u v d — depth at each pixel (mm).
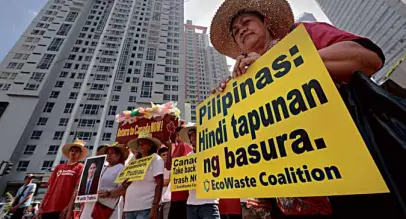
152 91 32469
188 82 55719
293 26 1143
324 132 654
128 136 3750
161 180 2754
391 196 570
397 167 558
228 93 1186
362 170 542
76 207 5188
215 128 1196
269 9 1449
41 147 25859
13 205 5141
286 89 836
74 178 3623
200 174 1199
